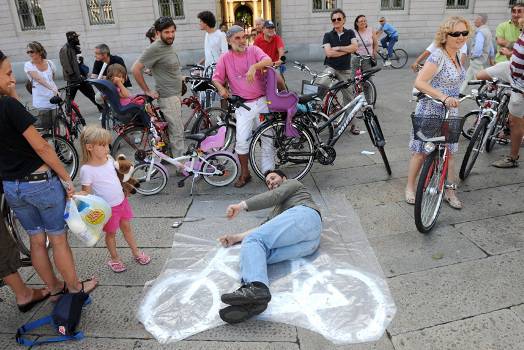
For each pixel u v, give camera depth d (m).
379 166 4.83
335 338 2.40
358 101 4.51
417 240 3.32
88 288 2.88
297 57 14.20
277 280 2.90
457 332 2.40
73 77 7.03
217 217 3.85
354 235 3.43
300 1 13.73
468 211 3.71
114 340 2.47
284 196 3.16
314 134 4.71
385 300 2.67
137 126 4.77
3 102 2.24
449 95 3.52
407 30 14.20
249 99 4.28
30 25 13.25
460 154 5.08
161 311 2.68
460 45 3.33
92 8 13.25
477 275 2.86
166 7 13.50
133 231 3.67
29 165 2.38
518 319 2.47
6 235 2.54
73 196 2.56
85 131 2.79
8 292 2.97
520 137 4.33
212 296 2.80
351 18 13.94
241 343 2.40
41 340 2.48
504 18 14.13
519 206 3.74
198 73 6.95
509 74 4.21
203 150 4.36
